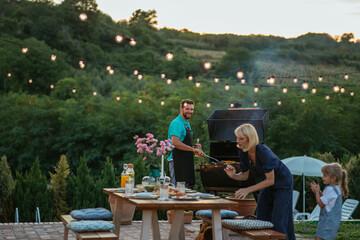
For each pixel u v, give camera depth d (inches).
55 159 1246.3
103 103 1232.8
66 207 319.9
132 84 1815.9
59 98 1547.7
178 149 210.4
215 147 249.4
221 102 992.9
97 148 1153.4
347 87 1120.2
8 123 1291.8
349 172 366.0
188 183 209.6
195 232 230.1
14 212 305.1
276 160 144.9
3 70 1704.0
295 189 399.2
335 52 2625.5
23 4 2404.0
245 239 208.1
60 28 2268.7
